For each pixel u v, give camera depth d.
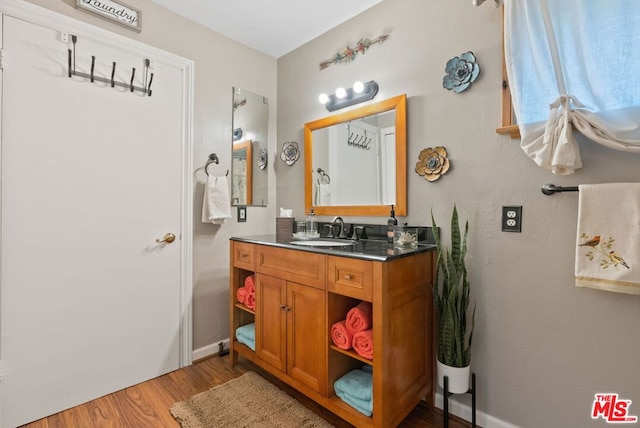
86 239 1.73
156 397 1.78
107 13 1.79
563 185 1.33
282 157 2.62
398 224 1.87
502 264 1.50
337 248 1.61
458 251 1.49
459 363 1.45
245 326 2.13
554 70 1.24
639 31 1.13
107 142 1.79
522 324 1.45
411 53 1.82
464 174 1.61
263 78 2.59
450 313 1.45
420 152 1.77
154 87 1.97
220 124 2.31
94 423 1.56
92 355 1.75
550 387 1.38
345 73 2.16
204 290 2.24
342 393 1.48
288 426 1.53
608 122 1.17
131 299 1.89
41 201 1.59
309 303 1.59
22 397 1.54
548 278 1.38
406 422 1.58
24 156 1.54
